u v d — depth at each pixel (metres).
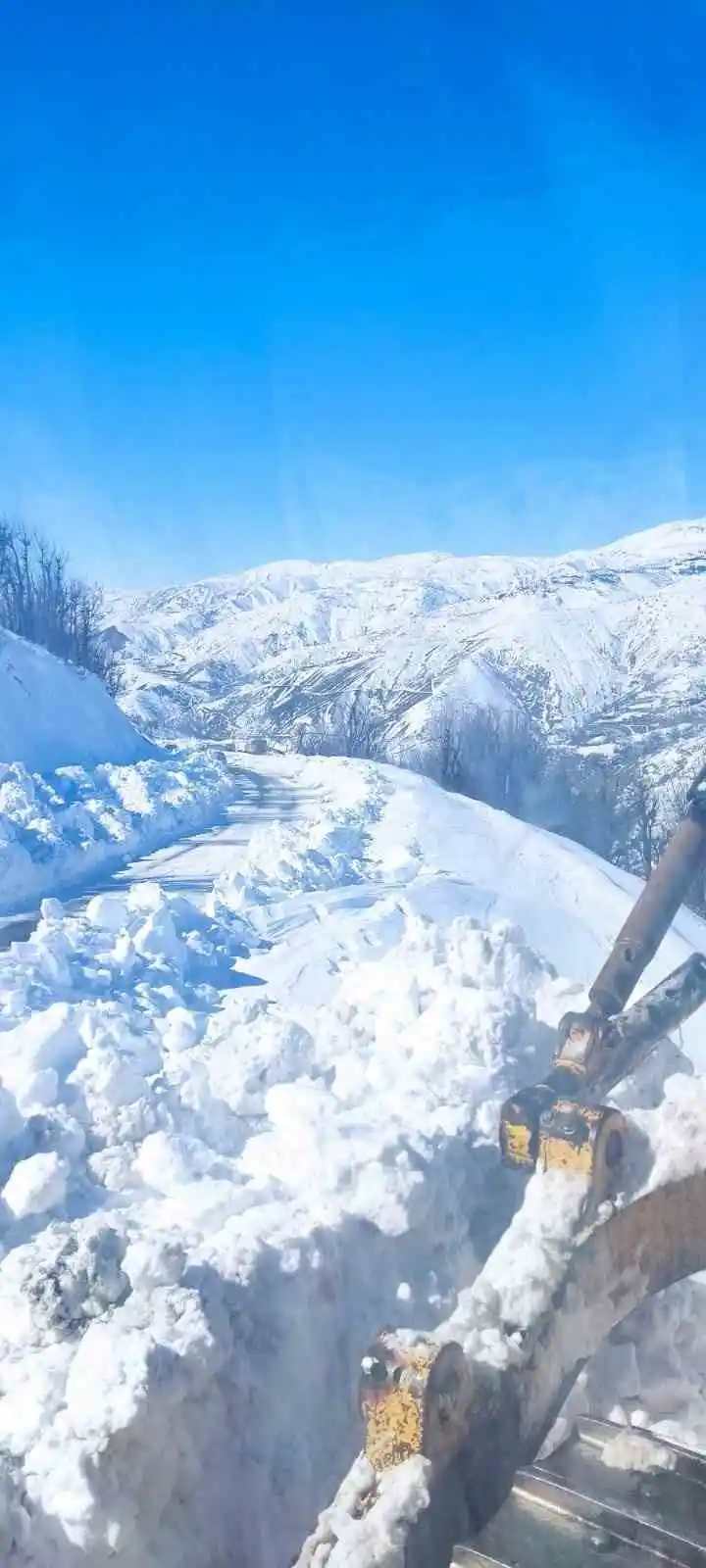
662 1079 4.29
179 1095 5.13
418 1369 2.66
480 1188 4.38
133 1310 3.30
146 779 13.34
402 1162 4.16
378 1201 3.97
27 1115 4.95
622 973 3.97
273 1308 3.51
